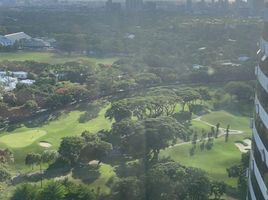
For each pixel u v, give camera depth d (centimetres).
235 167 16525
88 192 14062
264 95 9156
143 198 14262
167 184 14200
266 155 8850
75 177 16512
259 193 9269
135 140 18025
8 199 14188
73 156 17388
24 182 15912
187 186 14212
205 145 19900
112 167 17338
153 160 17712
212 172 17088
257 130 9694
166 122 18800
